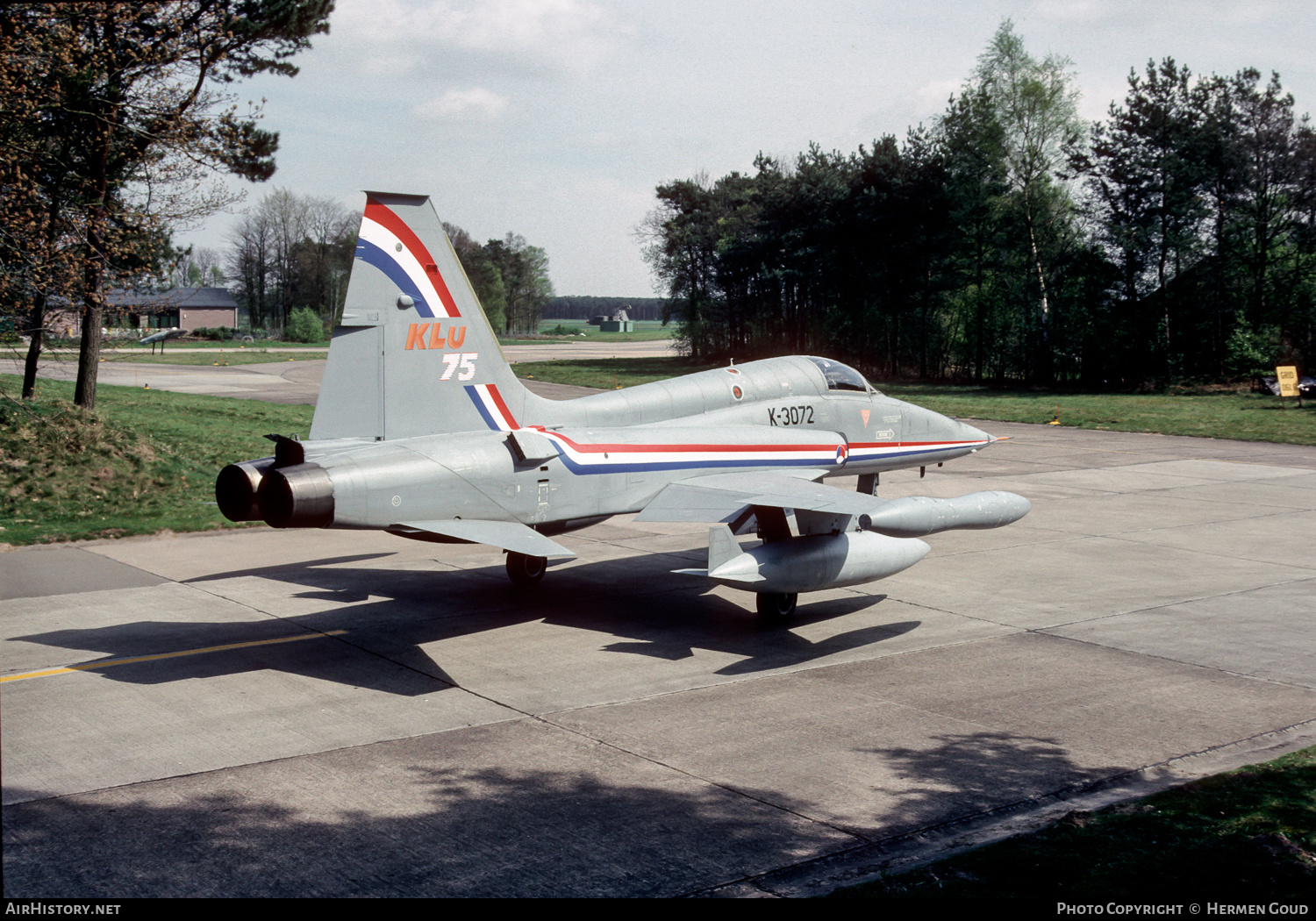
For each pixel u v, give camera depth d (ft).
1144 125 172.14
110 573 46.37
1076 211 180.65
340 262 463.83
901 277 209.15
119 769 24.22
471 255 552.00
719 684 31.45
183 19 68.69
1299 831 20.20
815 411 47.88
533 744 26.18
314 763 24.73
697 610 41.37
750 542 55.57
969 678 32.09
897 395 169.78
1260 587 45.29
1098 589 45.14
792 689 31.01
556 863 19.57
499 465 35.19
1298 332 168.86
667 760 25.13
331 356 33.71
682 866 19.47
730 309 266.77
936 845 20.43
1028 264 185.68
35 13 58.13
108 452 67.05
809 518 40.88
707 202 284.82
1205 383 171.73
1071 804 22.43
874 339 214.69
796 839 20.66
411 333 35.29
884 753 25.62
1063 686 31.22
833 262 217.15
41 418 68.74
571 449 37.47
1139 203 173.68
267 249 471.21
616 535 59.11
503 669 32.86
